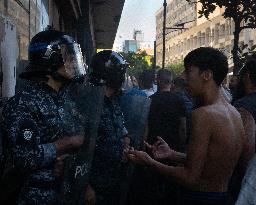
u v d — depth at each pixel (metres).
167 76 5.14
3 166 2.06
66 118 2.16
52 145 2.04
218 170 2.32
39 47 2.14
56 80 2.17
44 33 2.18
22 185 2.04
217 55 2.39
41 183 2.06
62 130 2.13
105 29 15.98
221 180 2.36
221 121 2.30
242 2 6.12
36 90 2.10
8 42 2.77
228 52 50.59
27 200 2.03
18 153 1.95
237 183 2.80
